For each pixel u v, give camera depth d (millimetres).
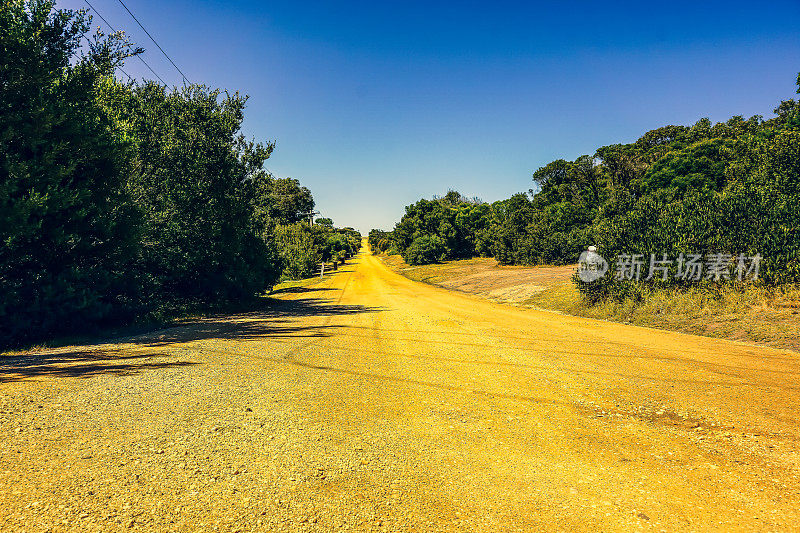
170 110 16656
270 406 4715
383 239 136250
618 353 7977
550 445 3865
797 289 11062
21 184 8547
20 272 8906
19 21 9039
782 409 4859
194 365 6527
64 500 2607
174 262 15023
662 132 76062
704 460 3572
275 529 2424
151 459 3264
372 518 2588
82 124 9688
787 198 12320
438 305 18859
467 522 2578
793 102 45438
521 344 8898
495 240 49938
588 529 2533
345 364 6961
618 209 16250
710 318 11156
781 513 2750
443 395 5363
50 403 4402
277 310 16812
